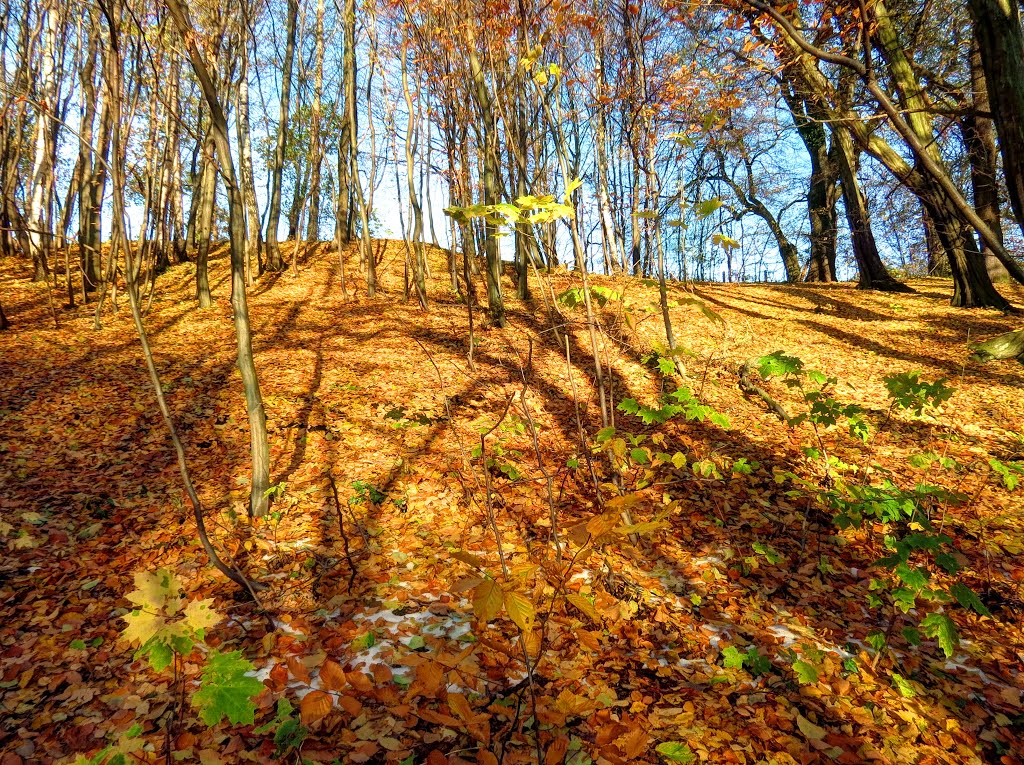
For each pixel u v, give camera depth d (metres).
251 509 4.67
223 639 3.25
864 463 5.60
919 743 2.51
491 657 2.97
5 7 13.40
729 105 6.78
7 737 2.53
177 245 17.64
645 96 6.60
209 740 2.49
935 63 8.36
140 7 9.79
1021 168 3.53
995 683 2.92
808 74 5.61
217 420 6.82
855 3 2.81
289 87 17.41
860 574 3.94
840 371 9.02
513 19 5.77
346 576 3.92
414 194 13.79
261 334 11.24
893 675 2.87
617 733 1.90
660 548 4.29
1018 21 3.46
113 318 11.90
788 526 4.55
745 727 2.56
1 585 3.70
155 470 5.59
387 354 9.95
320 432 6.54
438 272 18.22
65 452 5.85
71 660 3.05
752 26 5.66
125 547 4.27
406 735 2.49
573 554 4.14
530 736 2.46
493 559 4.08
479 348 10.45
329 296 14.90
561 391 8.26
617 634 3.25
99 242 14.33
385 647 3.12
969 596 2.57
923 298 14.99
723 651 3.00
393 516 4.78
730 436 6.43
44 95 12.62
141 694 2.82
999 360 9.00
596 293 3.69
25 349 9.34
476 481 5.33
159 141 14.29
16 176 16.45
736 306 14.59
